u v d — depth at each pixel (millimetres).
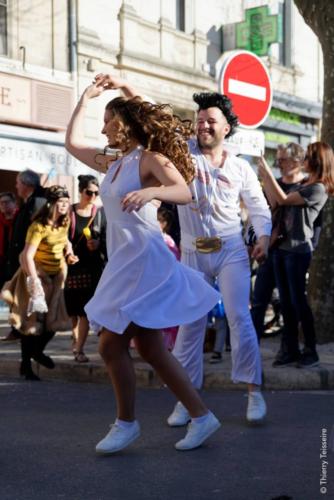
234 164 6105
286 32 23406
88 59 17125
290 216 8016
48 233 7934
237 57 9102
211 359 8500
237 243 6078
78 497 4449
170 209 9438
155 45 18688
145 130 5031
